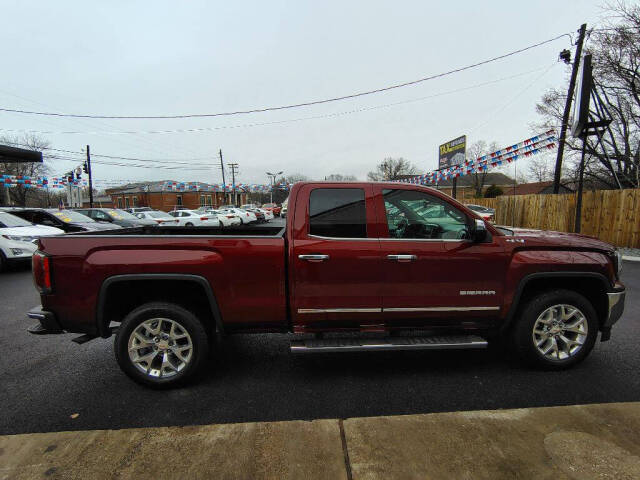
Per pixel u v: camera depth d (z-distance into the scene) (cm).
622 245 1106
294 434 234
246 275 302
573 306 325
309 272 303
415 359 362
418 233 320
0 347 403
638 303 545
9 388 309
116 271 293
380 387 305
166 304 302
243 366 349
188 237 299
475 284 315
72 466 207
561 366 327
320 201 312
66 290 297
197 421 255
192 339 303
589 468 199
